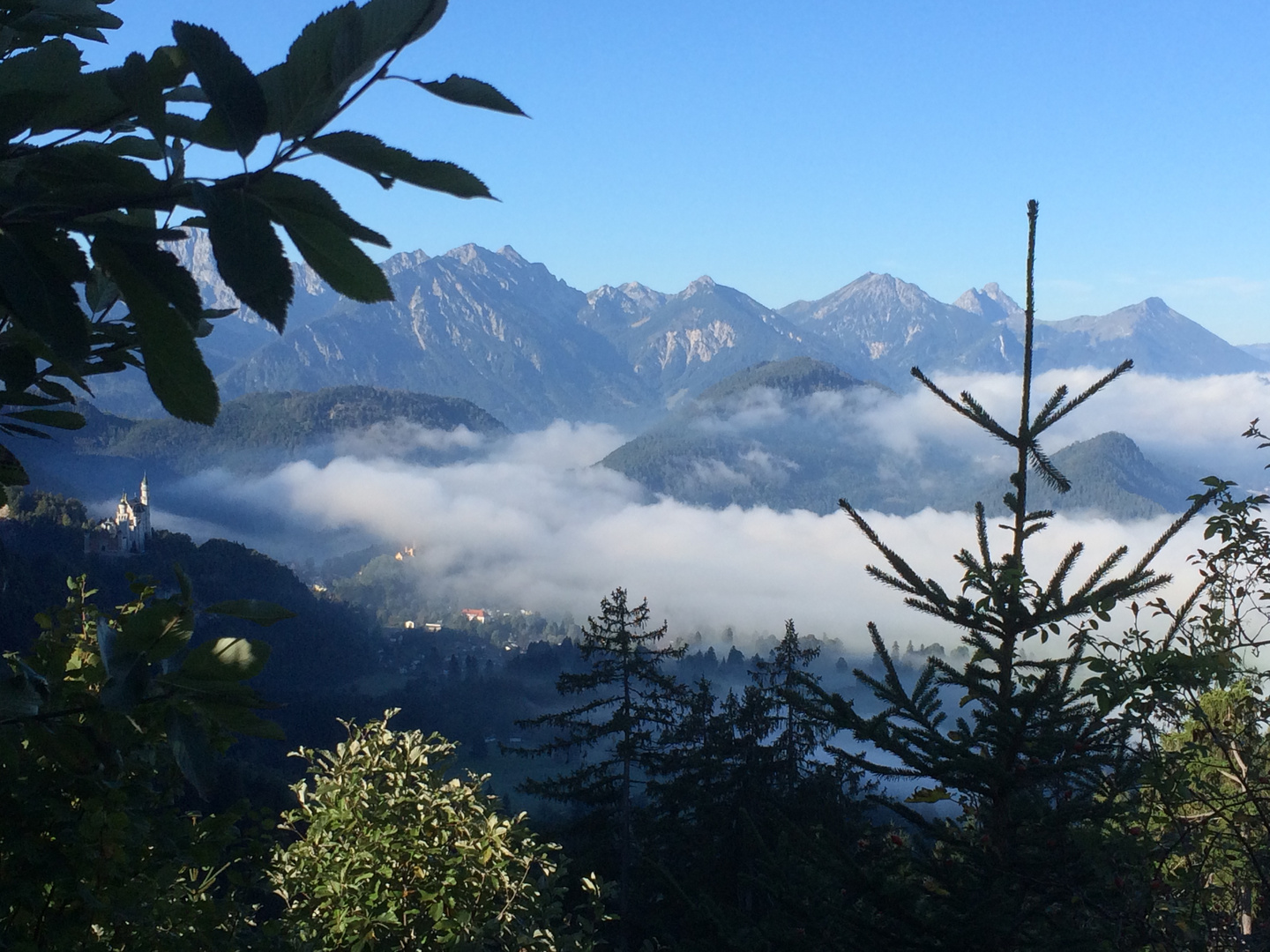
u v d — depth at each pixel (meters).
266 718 1.58
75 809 2.84
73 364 1.09
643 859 8.52
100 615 3.46
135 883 3.20
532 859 6.49
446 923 5.89
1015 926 6.94
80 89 1.26
